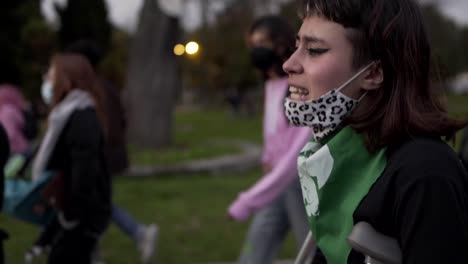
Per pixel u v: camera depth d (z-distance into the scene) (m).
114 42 31.62
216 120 26.95
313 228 1.23
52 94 2.88
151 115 11.54
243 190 7.41
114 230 5.26
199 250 4.65
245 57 30.70
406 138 1.13
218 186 7.65
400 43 1.14
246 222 5.60
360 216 1.11
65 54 2.97
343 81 1.17
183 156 9.64
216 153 10.10
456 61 37.62
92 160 2.65
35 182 2.77
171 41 11.71
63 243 2.70
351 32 1.15
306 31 1.20
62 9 23.50
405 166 1.05
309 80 1.20
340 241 1.17
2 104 6.13
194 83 37.84
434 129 1.11
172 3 9.64
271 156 2.80
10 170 2.99
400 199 1.03
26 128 6.22
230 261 4.39
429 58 1.18
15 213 2.91
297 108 1.22
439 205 0.99
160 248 4.70
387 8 1.15
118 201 6.64
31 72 21.14
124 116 4.32
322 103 1.19
